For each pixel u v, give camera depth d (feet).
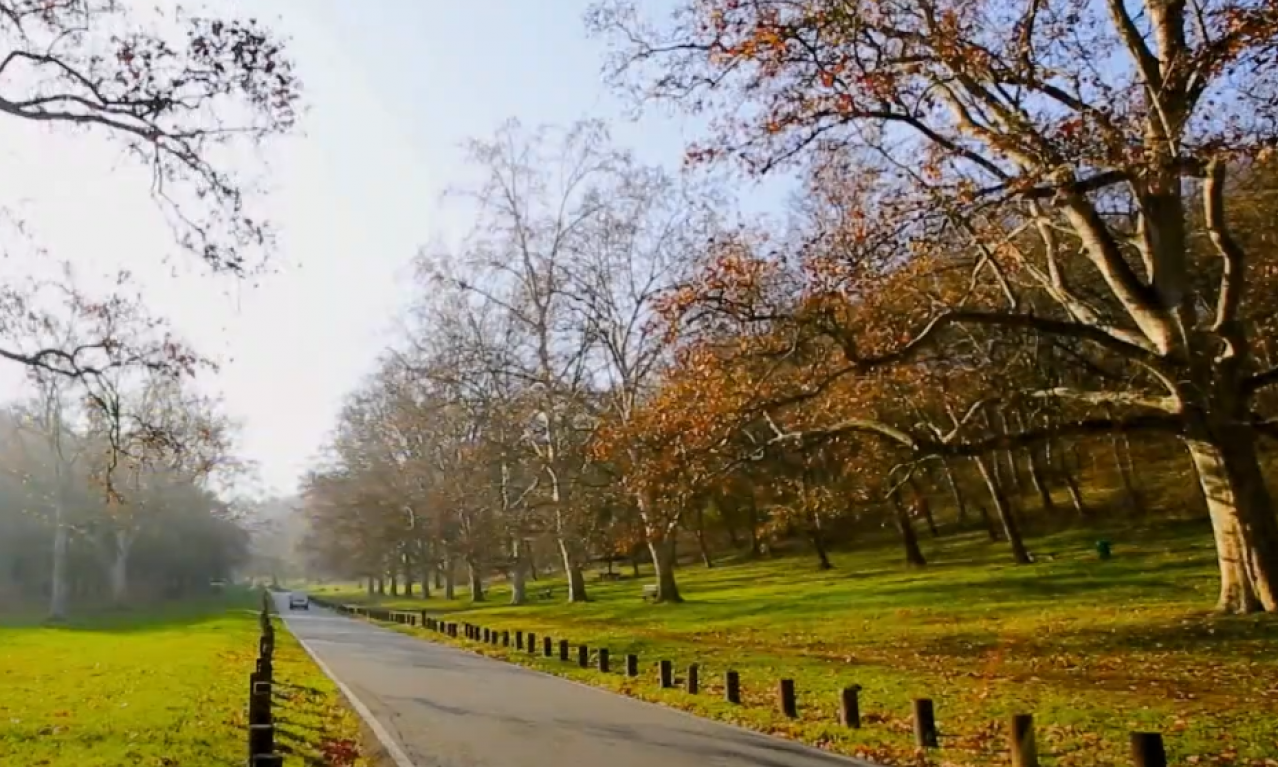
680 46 63.93
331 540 286.46
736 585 164.96
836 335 65.87
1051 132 54.49
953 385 96.53
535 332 149.69
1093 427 72.59
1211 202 67.10
